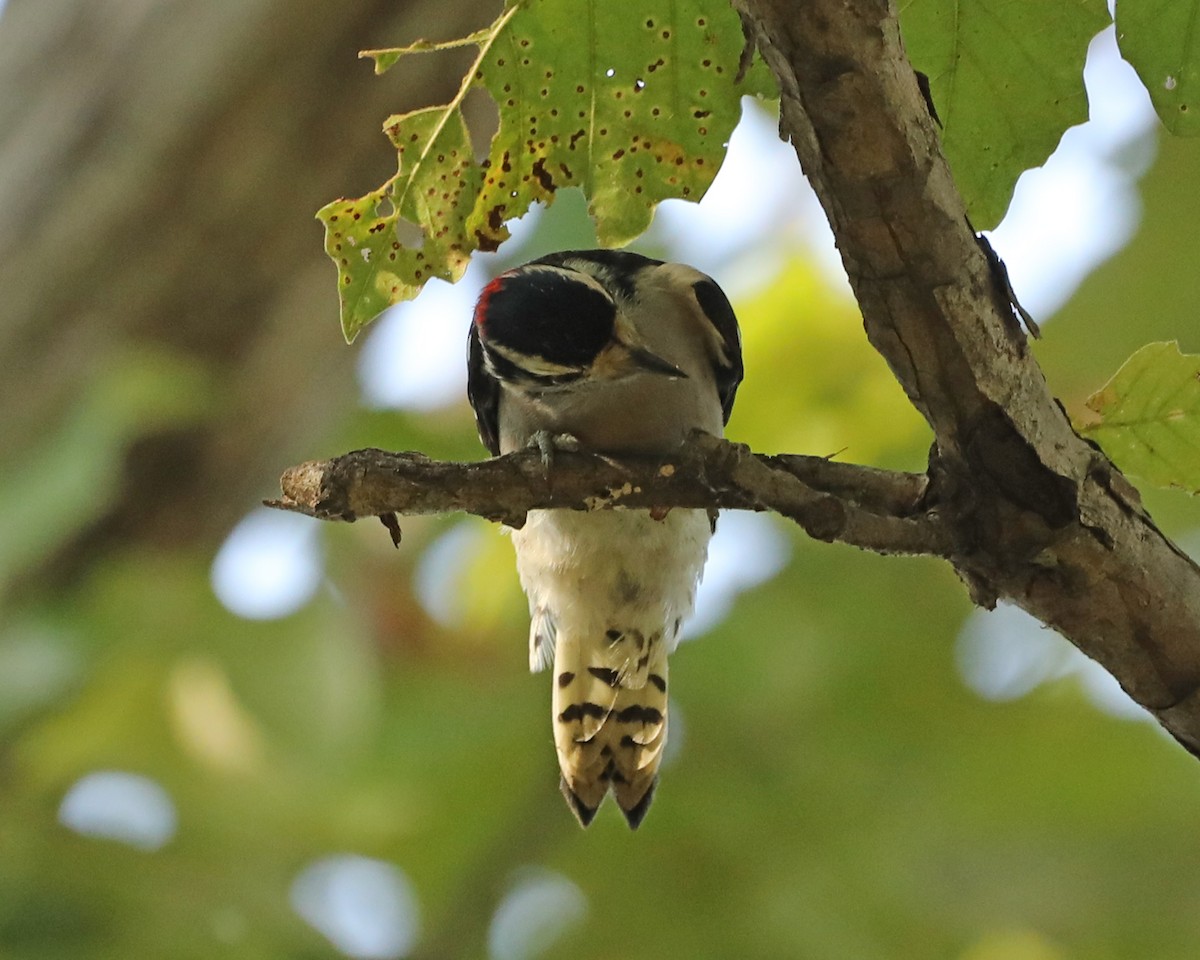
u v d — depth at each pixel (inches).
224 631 381.7
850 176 186.2
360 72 438.0
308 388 487.5
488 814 481.4
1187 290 476.7
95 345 450.9
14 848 387.5
